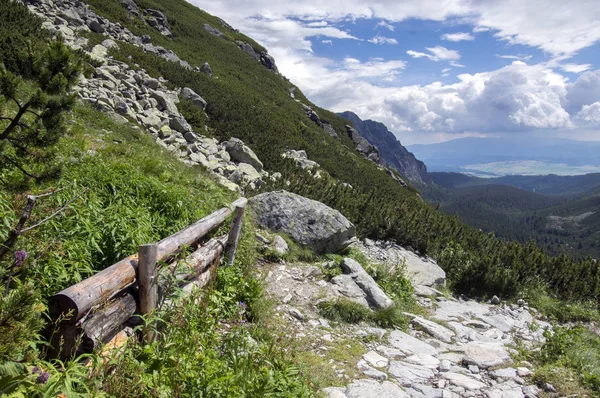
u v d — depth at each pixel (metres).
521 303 12.98
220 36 62.97
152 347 3.73
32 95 4.39
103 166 8.09
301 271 9.82
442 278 13.30
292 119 38.53
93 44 25.55
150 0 56.38
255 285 7.02
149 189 8.12
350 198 17.09
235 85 41.59
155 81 23.98
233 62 52.75
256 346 4.82
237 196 14.55
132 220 6.42
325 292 8.88
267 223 11.70
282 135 30.64
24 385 2.36
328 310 8.06
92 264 4.99
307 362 5.85
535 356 7.74
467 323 9.86
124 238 5.42
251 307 6.72
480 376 6.60
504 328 10.03
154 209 7.78
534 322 11.29
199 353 3.95
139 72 24.52
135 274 4.22
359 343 7.23
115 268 4.02
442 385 6.07
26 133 4.62
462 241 17.11
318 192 16.72
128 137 15.19
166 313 4.29
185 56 41.91
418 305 10.40
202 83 30.56
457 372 6.62
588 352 7.68
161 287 4.61
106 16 37.84
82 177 7.21
